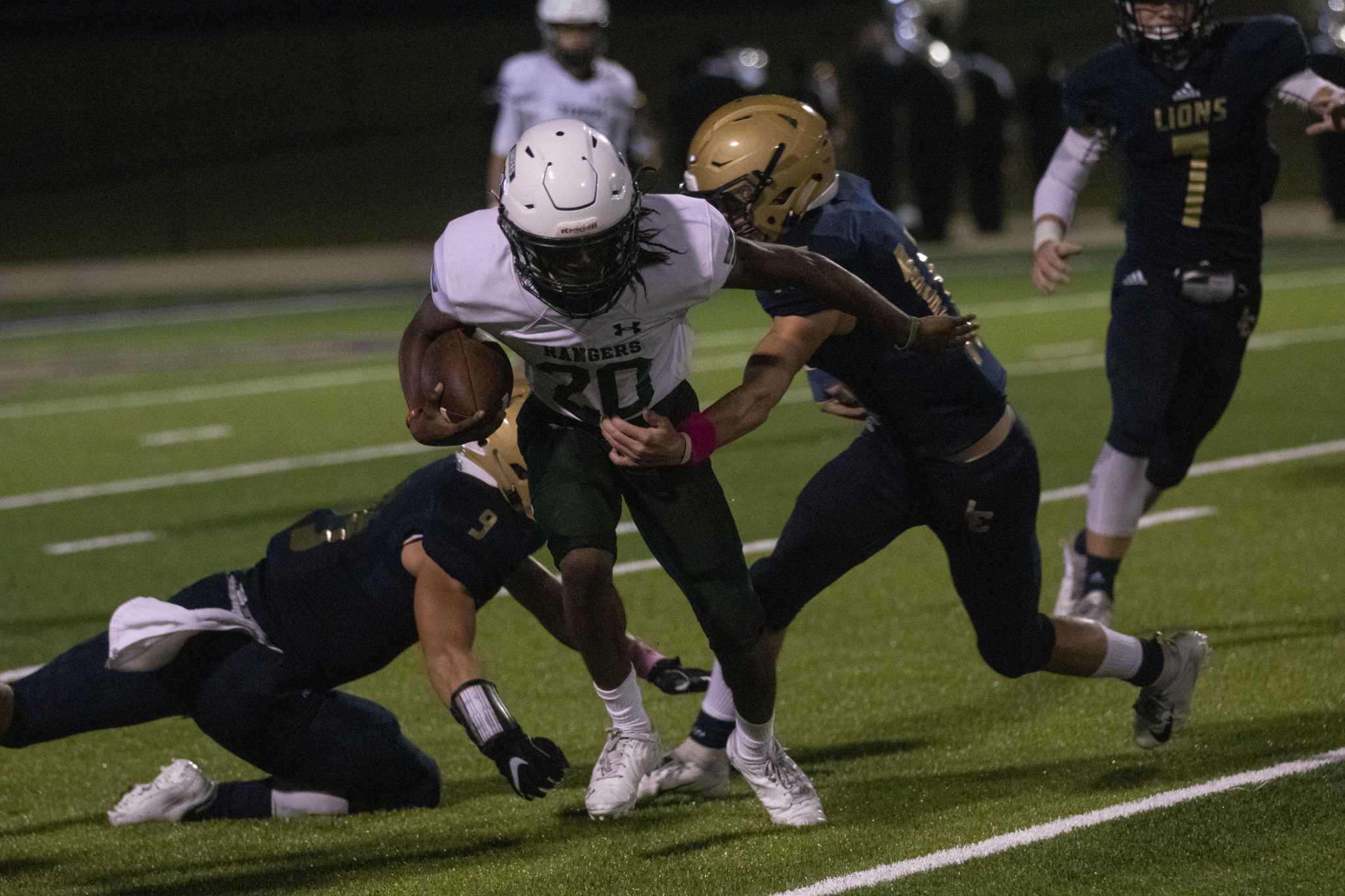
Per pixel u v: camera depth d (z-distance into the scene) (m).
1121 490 17.92
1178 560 22.23
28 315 59.16
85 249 76.88
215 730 13.70
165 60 97.88
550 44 30.09
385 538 13.38
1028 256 64.19
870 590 21.70
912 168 68.00
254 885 12.38
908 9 70.56
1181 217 17.70
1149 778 13.91
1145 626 19.31
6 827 14.21
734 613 12.27
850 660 18.75
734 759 13.29
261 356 47.78
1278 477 26.97
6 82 94.69
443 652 12.40
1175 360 17.94
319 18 100.81
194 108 96.06
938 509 13.65
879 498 13.71
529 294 11.44
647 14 105.50
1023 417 33.47
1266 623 19.03
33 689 13.44
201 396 40.72
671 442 11.60
